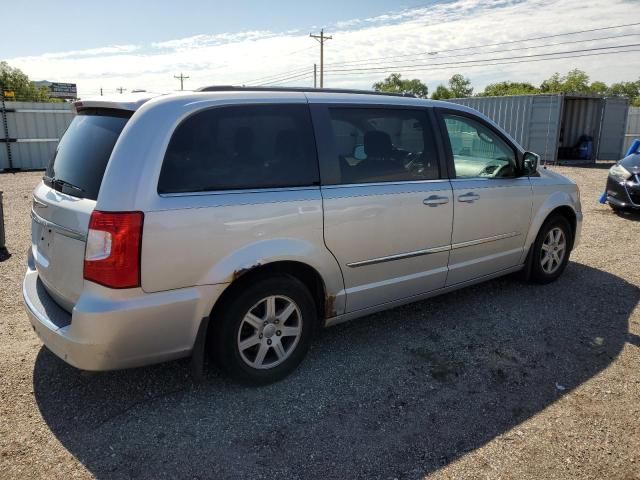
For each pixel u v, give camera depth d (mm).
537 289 5062
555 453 2674
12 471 2486
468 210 4160
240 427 2861
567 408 3072
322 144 3361
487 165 4434
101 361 2688
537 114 19703
